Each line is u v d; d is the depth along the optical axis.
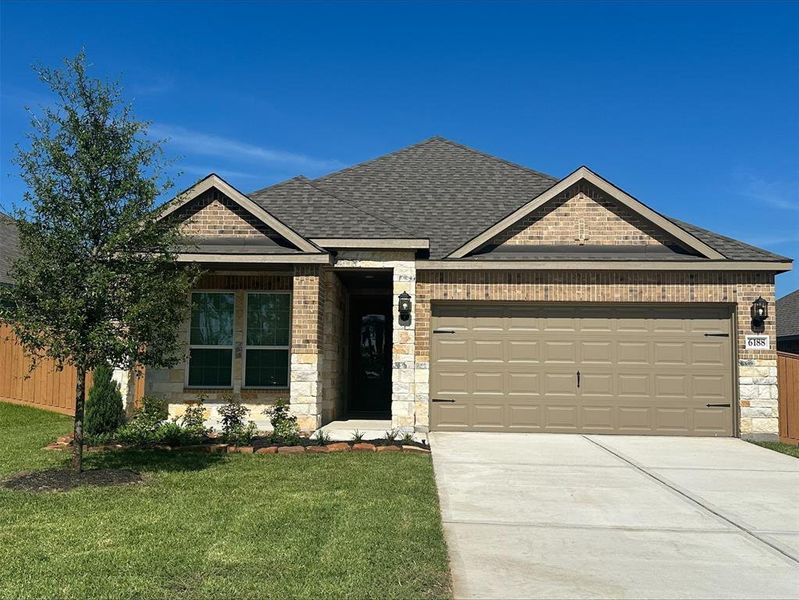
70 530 6.63
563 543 6.63
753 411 13.28
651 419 13.60
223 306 14.58
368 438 12.41
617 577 5.73
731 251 13.72
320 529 6.75
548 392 13.73
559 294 13.67
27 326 8.49
